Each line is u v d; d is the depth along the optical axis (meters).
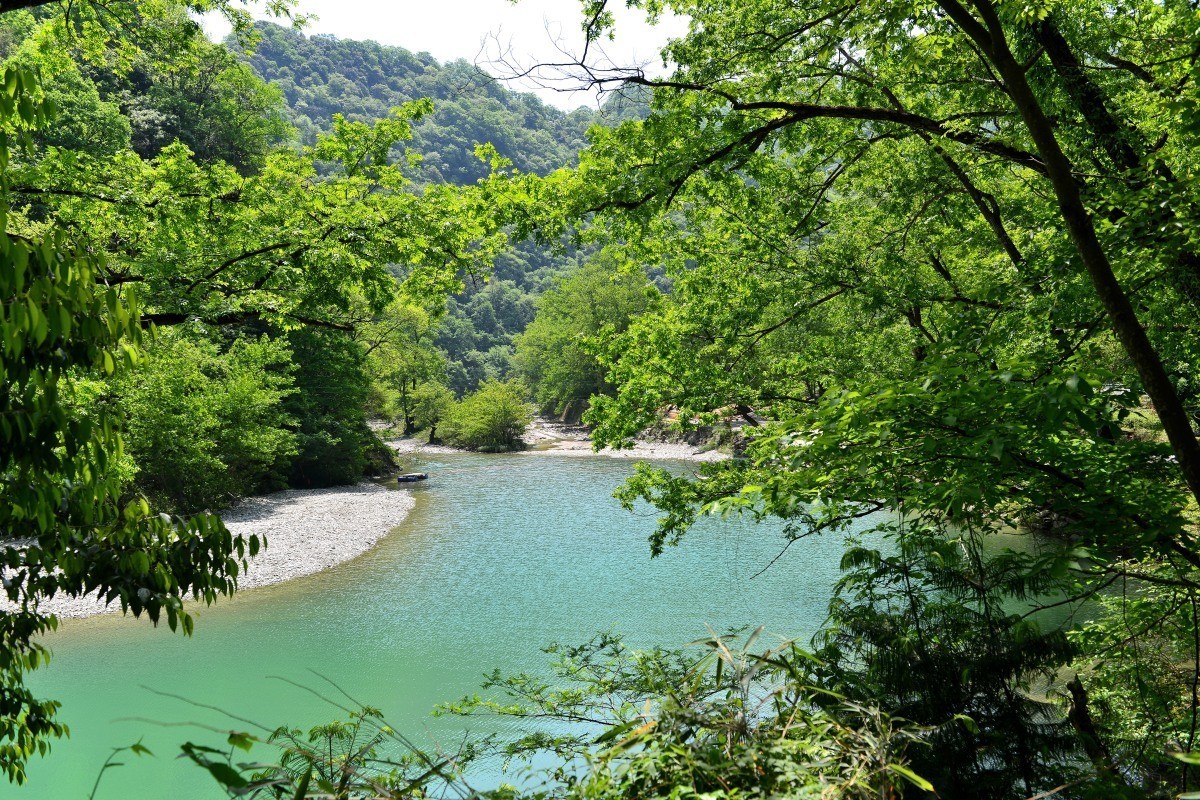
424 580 23.30
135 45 11.38
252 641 18.08
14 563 3.83
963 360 5.93
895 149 12.09
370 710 4.78
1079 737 6.71
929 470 5.74
